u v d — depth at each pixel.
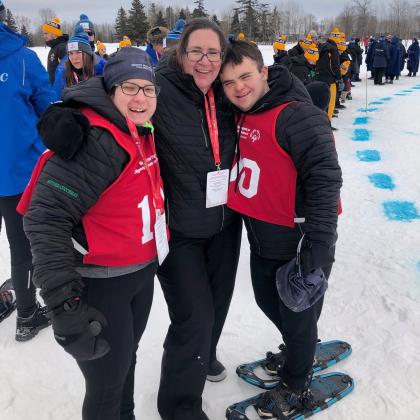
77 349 1.33
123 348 1.60
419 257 3.45
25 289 2.62
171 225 1.84
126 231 1.52
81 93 1.41
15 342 2.69
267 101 1.73
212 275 2.09
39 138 2.56
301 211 1.85
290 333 1.94
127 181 1.47
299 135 1.68
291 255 1.93
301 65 6.55
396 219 4.18
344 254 3.58
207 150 1.79
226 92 1.78
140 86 1.43
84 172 1.36
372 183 5.18
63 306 1.31
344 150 6.65
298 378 2.06
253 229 1.95
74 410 2.20
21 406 2.22
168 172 1.79
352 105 10.70
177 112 1.73
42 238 1.32
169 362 1.96
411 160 5.91
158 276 1.96
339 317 2.81
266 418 2.07
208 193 1.82
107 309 1.56
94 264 1.52
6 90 2.35
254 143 1.80
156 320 2.89
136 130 1.48
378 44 14.15
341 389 2.20
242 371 2.37
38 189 1.35
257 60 1.71
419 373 2.31
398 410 2.10
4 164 2.42
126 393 1.90
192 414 2.00
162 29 5.50
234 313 2.92
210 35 1.65
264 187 1.83
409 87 13.58
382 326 2.69
